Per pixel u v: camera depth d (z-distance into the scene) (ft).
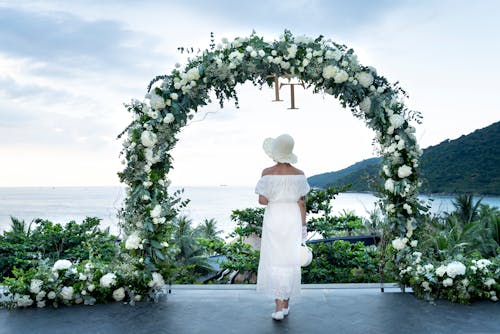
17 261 21.27
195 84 13.51
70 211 206.08
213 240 23.17
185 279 19.71
